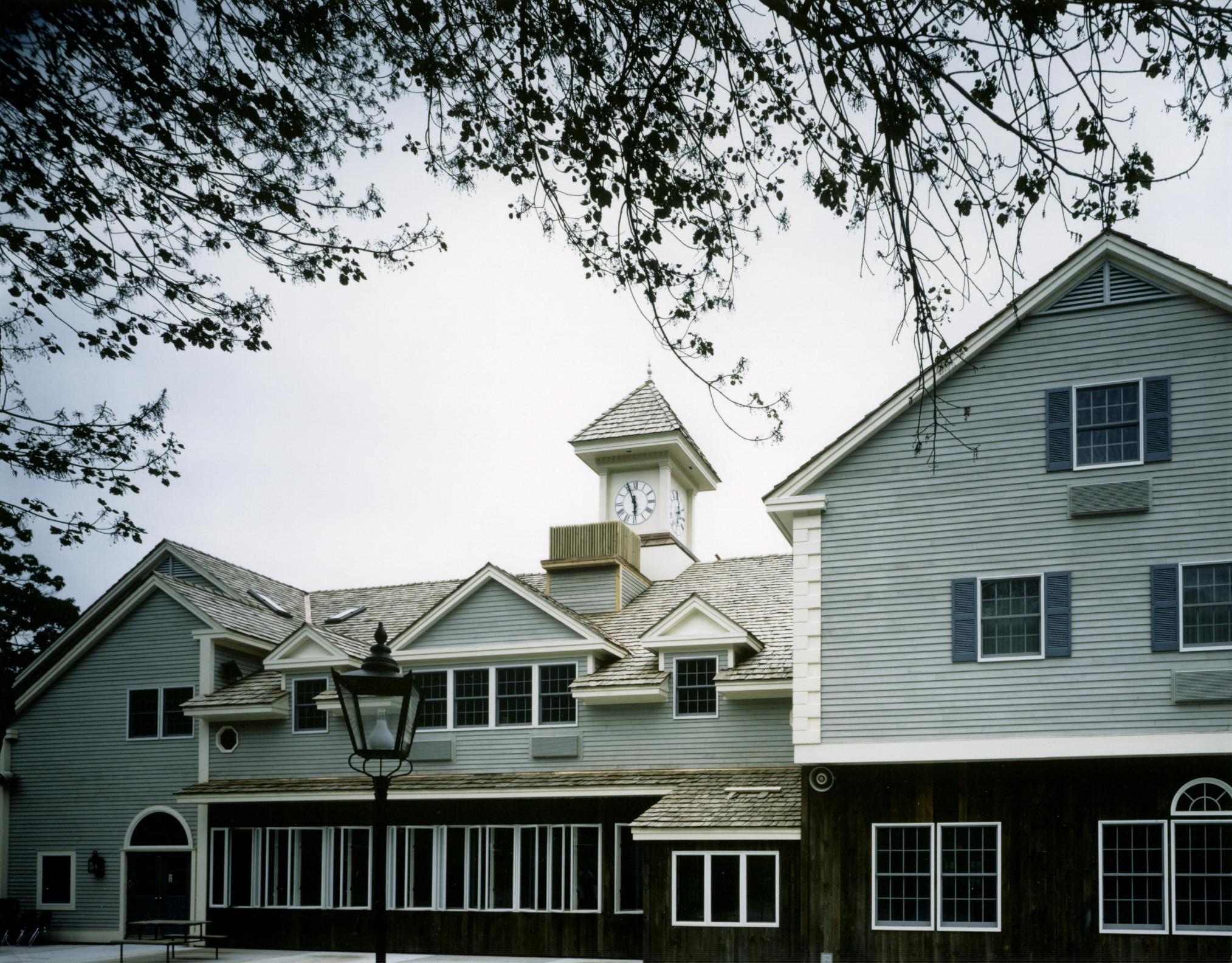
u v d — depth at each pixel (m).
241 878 28.17
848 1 8.05
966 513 20.28
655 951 21.69
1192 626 18.73
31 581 11.83
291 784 27.72
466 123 9.44
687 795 23.19
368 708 27.80
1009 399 20.38
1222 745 18.12
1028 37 7.97
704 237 9.32
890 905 19.86
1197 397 19.28
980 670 19.69
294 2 8.77
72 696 31.44
